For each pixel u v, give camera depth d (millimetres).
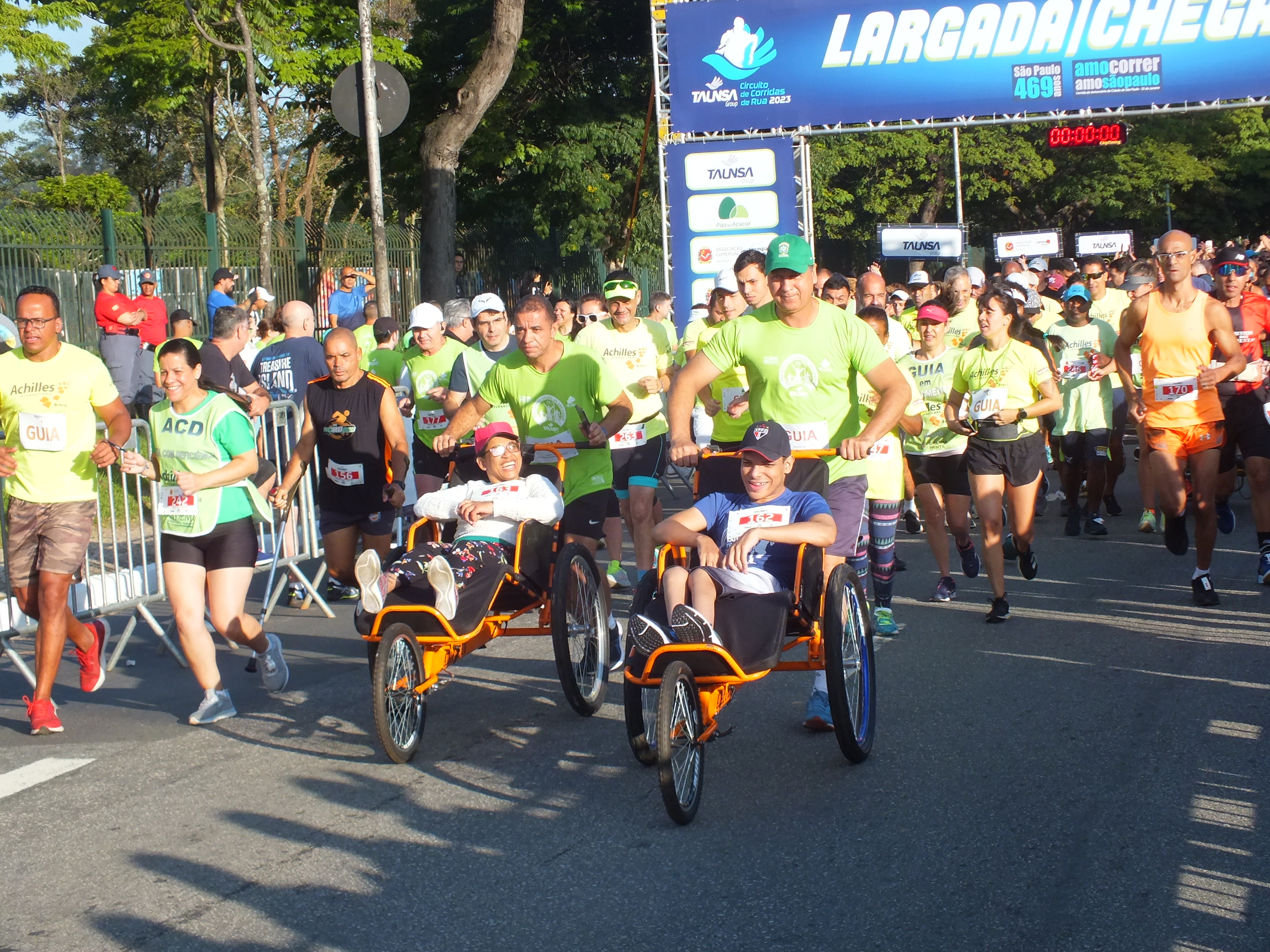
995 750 5699
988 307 8070
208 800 5492
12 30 22500
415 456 9672
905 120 16281
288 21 24562
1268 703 6211
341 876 4613
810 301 5777
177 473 6473
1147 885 4250
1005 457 8195
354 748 6164
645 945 3990
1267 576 8789
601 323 9984
